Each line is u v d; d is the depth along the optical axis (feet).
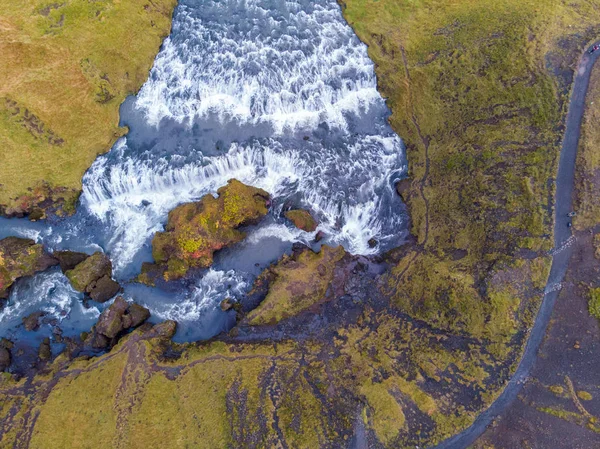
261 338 123.13
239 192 133.28
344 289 130.21
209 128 145.69
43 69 140.26
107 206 140.26
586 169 121.70
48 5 144.97
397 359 116.98
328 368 117.19
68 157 139.85
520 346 110.52
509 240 120.26
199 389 114.93
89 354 123.34
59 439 109.70
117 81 147.84
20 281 130.93
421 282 126.00
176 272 129.39
